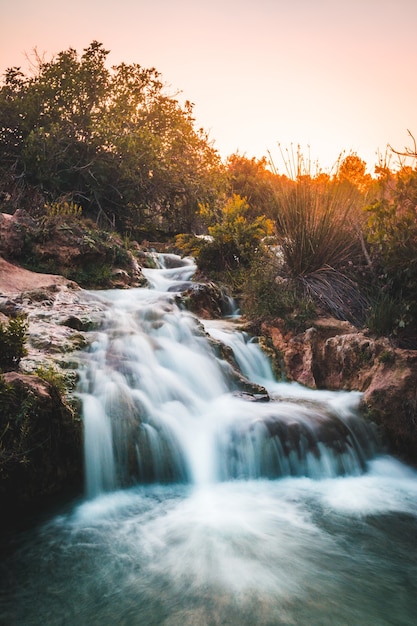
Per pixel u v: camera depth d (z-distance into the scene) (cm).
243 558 322
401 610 272
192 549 331
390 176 695
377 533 367
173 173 1612
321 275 793
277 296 775
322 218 802
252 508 402
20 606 270
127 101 1560
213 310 830
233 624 255
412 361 574
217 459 459
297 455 475
